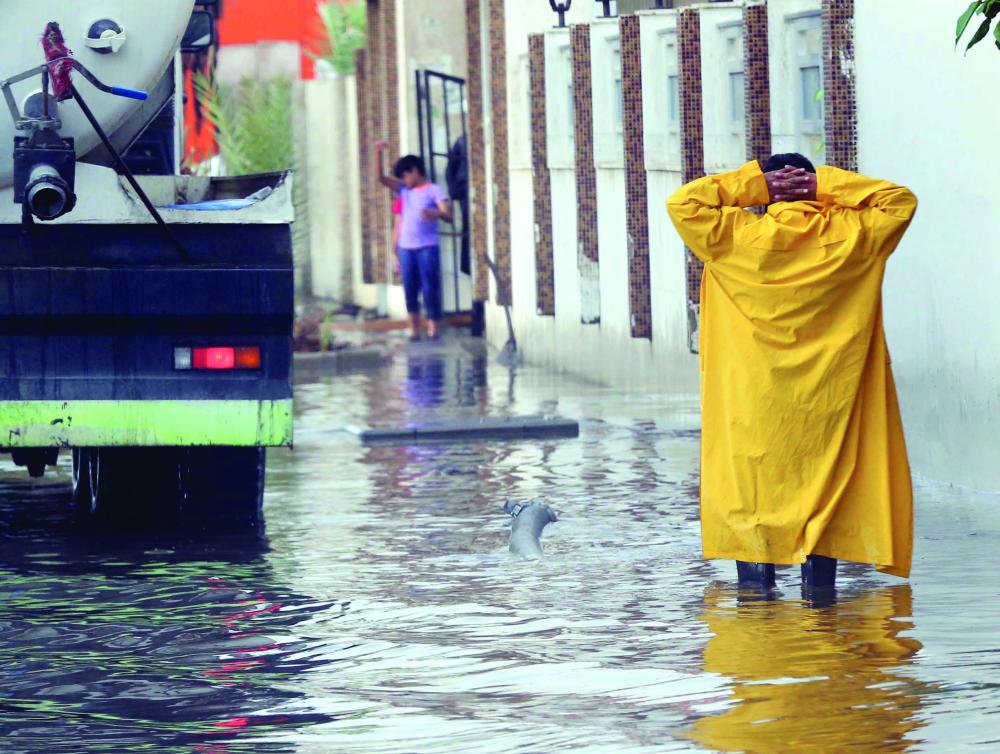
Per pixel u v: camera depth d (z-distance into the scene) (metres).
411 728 16.36
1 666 19.12
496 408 44.62
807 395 22.14
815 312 22.12
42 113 26.23
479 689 17.67
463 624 20.62
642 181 45.19
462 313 69.81
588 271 49.91
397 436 38.94
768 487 22.30
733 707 16.62
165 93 30.16
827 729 15.75
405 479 33.00
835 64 32.47
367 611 21.50
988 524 26.20
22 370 26.66
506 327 61.34
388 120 74.50
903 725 15.77
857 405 22.25
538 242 54.19
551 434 39.06
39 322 26.61
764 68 37.38
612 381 48.94
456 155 70.75
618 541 25.86
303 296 87.81
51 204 25.22
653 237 44.84
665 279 44.19
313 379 54.09
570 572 23.61
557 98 52.38
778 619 20.41
